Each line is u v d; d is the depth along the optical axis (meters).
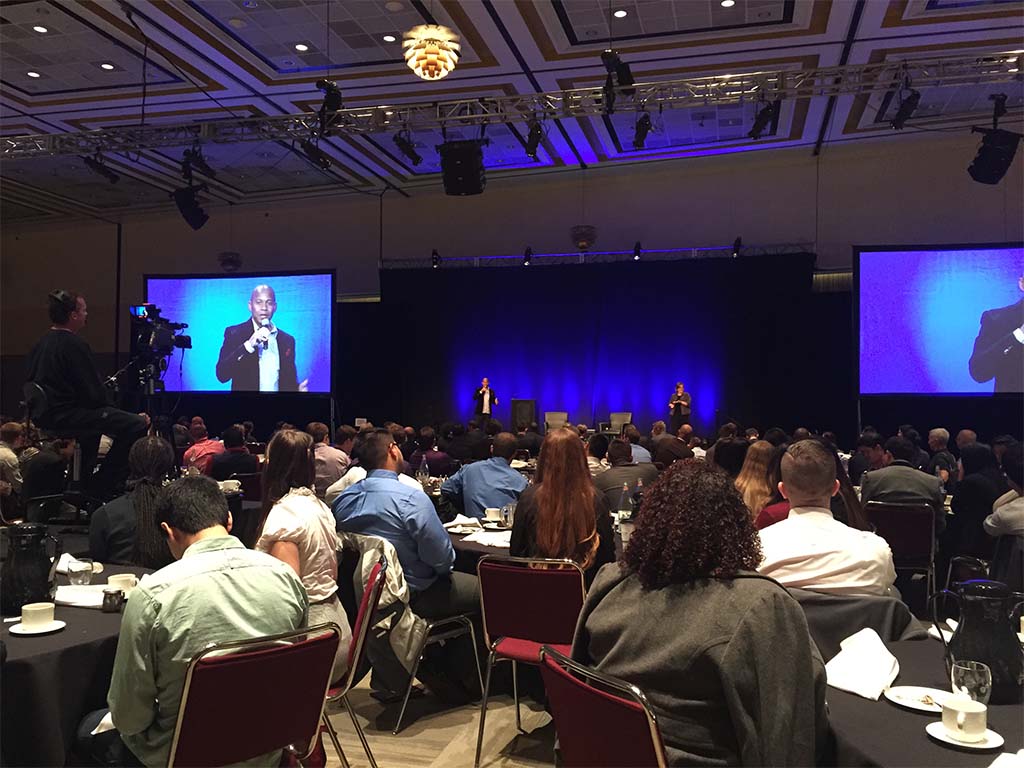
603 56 7.58
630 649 1.55
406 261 14.26
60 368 4.31
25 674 2.05
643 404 13.15
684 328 12.95
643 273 12.85
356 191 14.10
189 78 9.38
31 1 7.62
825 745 1.57
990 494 4.84
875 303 10.70
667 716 1.49
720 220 12.93
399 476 3.72
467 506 4.62
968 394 10.35
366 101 10.03
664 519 1.60
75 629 2.31
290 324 12.45
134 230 15.77
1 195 13.91
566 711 1.63
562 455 3.19
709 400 12.81
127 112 10.39
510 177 13.49
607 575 1.69
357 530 3.51
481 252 14.09
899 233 12.07
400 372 14.11
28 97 9.86
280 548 2.68
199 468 6.36
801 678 1.44
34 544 2.50
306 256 14.87
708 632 1.47
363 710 3.62
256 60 8.92
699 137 11.64
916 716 1.65
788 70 8.59
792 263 12.09
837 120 10.91
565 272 13.22
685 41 8.49
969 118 10.89
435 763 3.06
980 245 10.36
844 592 2.08
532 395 13.61
